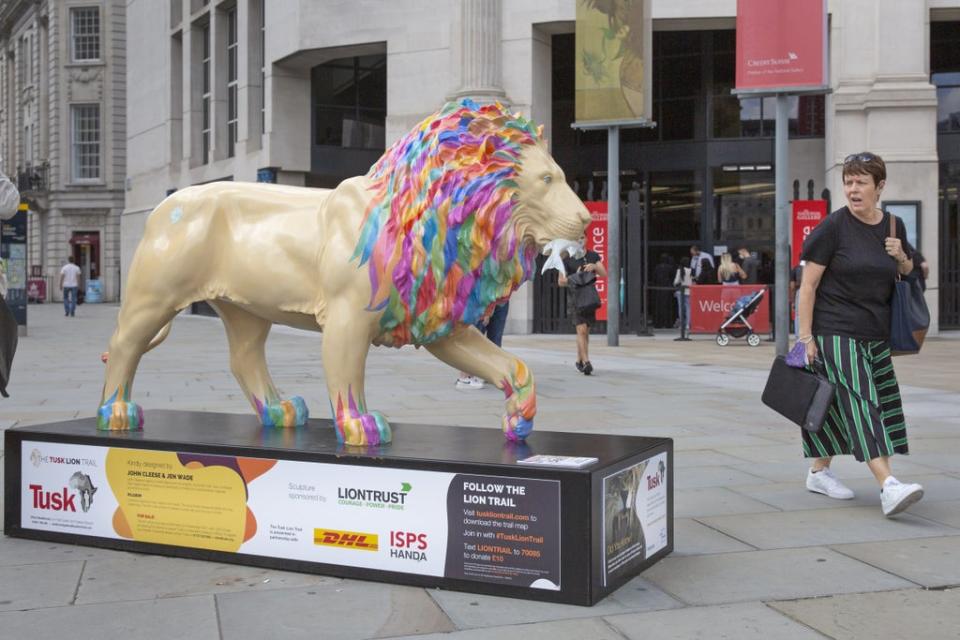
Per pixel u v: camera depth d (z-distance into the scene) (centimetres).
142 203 3306
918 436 663
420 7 2006
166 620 306
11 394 902
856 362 453
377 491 344
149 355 1399
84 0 4012
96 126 4088
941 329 1827
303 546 357
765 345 1606
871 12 1747
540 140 356
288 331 2030
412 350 1464
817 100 2100
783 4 1255
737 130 2173
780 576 354
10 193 438
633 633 294
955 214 2002
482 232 349
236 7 2614
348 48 2123
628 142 2253
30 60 4534
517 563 325
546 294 1884
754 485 513
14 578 353
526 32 1894
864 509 460
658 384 1001
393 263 358
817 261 459
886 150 1722
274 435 395
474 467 329
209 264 401
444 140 352
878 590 337
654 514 368
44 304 3878
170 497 379
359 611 314
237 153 2512
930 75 2017
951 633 294
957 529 422
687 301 1858
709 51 2180
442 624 302
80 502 397
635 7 1483
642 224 1895
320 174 2422
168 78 3019
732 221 2183
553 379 1051
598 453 346
